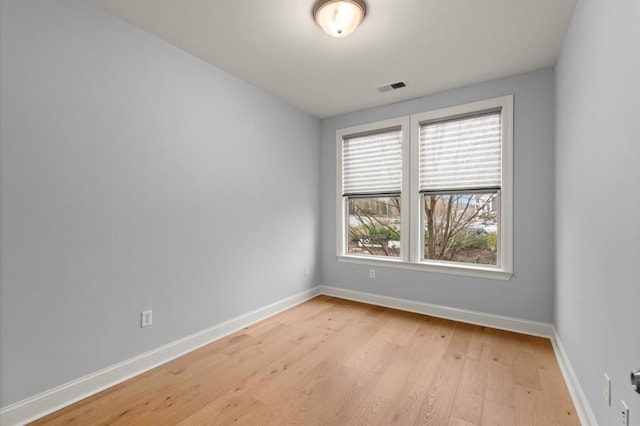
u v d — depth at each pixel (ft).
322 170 13.60
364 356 7.80
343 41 7.63
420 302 11.09
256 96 10.32
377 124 12.04
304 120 12.69
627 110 3.65
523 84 9.20
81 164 6.11
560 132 7.82
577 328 6.05
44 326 5.62
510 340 8.70
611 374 4.22
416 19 6.70
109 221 6.55
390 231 12.10
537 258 9.01
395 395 6.16
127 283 6.86
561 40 7.45
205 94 8.61
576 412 5.64
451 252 10.78
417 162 11.10
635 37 3.41
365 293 12.39
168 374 6.97
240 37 7.47
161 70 7.54
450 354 7.89
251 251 10.11
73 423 5.34
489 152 9.87
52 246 5.72
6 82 5.19
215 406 5.82
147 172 7.24
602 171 4.58
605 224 4.46
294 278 12.07
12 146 5.26
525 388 6.39
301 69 9.09
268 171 10.84
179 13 6.56
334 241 13.25
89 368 6.21
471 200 10.41
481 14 6.51
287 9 6.43
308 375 6.91
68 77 5.92
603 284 4.54
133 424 5.32
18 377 5.32
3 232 5.16
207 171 8.66
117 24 6.68
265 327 9.77
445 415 5.56
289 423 5.36
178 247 7.90
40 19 5.57
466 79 9.64
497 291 9.65
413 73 9.28
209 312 8.69
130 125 6.91
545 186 8.87
